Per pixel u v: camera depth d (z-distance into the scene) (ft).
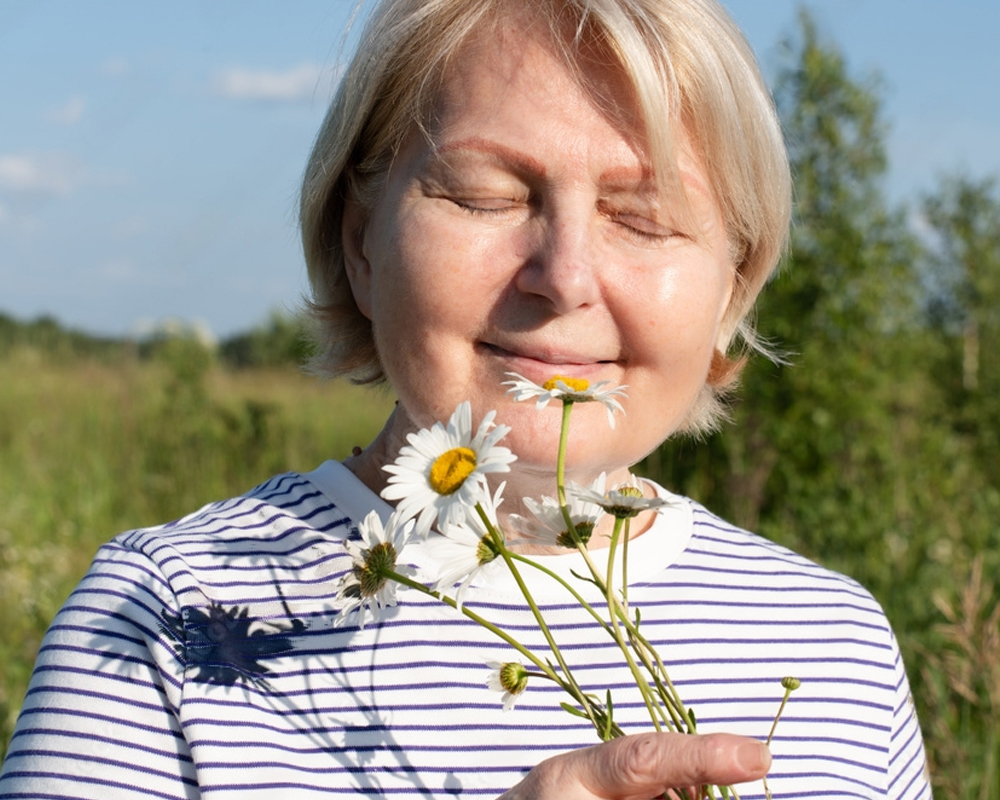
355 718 4.53
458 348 4.53
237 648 4.55
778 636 5.38
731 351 6.56
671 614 5.22
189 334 29.07
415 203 4.59
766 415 20.31
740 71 4.89
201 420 26.63
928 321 30.01
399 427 5.13
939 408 26.32
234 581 4.76
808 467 20.26
